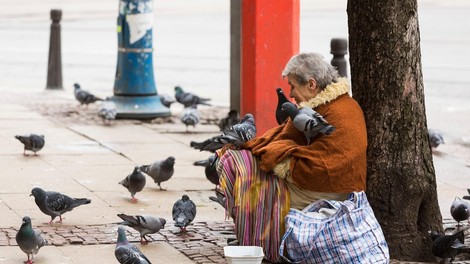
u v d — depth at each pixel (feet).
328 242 37.65
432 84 100.27
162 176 53.06
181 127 76.43
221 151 40.86
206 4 209.97
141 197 51.85
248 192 39.68
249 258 36.55
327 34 139.13
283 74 40.06
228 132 40.40
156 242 43.11
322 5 196.75
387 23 40.91
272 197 39.52
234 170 40.01
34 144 61.36
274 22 64.90
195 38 145.07
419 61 41.65
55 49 98.53
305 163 38.68
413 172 41.55
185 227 44.75
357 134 38.78
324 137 38.70
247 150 40.52
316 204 38.86
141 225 41.65
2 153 62.85
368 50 41.39
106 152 64.49
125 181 50.47
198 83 105.09
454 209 45.85
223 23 166.40
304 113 38.22
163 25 163.12
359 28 41.55
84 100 84.69
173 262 40.04
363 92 41.78
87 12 191.93
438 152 68.80
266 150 39.32
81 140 69.00
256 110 65.36
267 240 39.42
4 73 113.80
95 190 53.01
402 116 41.45
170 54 127.85
